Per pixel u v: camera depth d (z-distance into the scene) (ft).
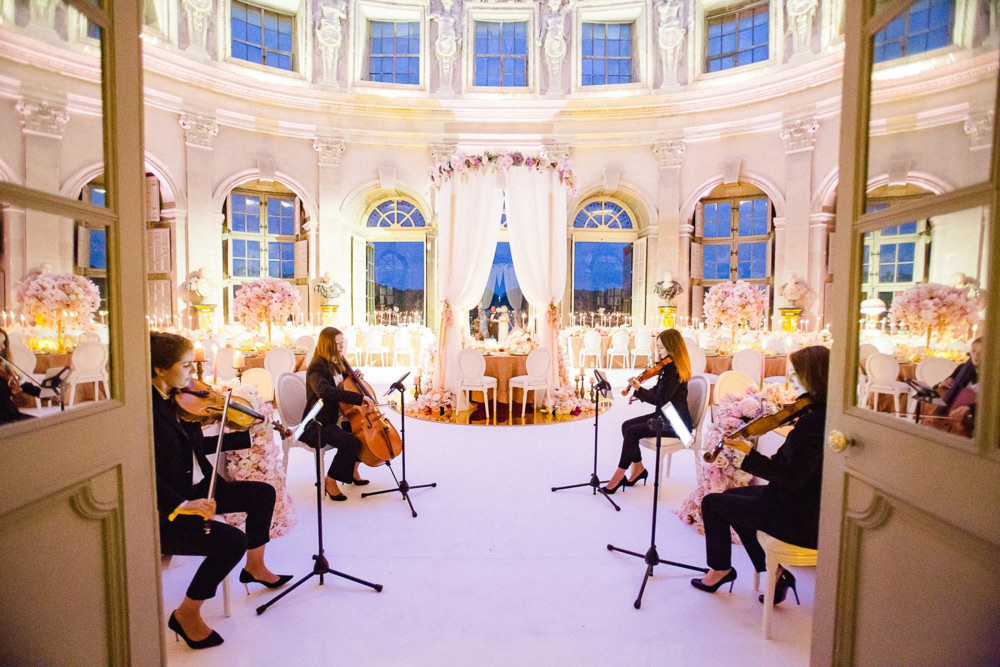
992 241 3.66
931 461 4.14
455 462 15.84
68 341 4.58
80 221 4.58
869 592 4.92
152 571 5.36
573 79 37.78
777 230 34.37
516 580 9.23
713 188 36.35
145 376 5.29
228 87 33.58
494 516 11.90
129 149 5.02
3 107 4.27
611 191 38.45
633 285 39.47
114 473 4.88
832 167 31.78
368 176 37.86
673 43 36.27
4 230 4.17
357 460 12.76
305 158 36.73
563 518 11.81
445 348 22.95
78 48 4.61
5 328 4.29
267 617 8.13
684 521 11.66
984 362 3.72
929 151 4.30
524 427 20.12
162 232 32.50
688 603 8.57
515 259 22.85
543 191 22.57
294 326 35.35
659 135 36.81
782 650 7.41
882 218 4.75
